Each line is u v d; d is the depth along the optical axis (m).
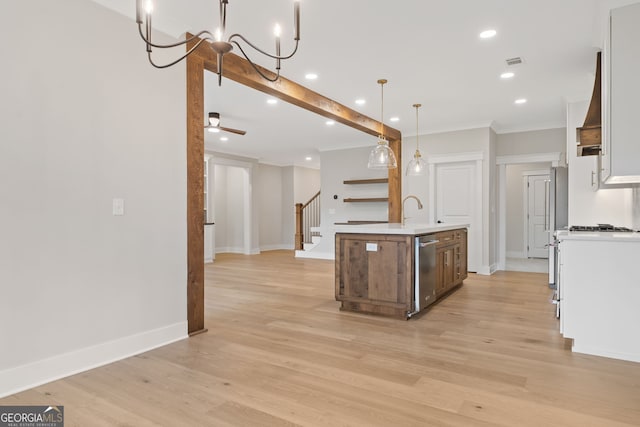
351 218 8.53
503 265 6.90
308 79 4.33
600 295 2.78
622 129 2.63
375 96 4.96
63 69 2.44
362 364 2.60
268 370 2.51
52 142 2.38
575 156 4.79
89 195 2.56
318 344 3.01
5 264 2.18
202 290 3.34
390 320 3.68
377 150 4.54
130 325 2.79
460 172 6.71
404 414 1.95
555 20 3.05
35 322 2.30
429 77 4.29
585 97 4.79
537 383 2.30
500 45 3.50
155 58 2.99
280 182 11.21
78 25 2.52
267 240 10.75
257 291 5.05
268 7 2.87
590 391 2.20
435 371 2.48
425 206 6.97
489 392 2.19
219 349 2.90
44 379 2.32
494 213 6.73
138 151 2.86
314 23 3.10
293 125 6.66
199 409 2.01
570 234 3.00
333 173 8.73
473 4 2.83
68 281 2.45
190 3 2.81
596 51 3.61
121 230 2.74
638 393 2.17
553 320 3.66
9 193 2.20
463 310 4.04
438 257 4.27
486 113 5.79
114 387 2.27
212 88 4.75
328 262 8.01
